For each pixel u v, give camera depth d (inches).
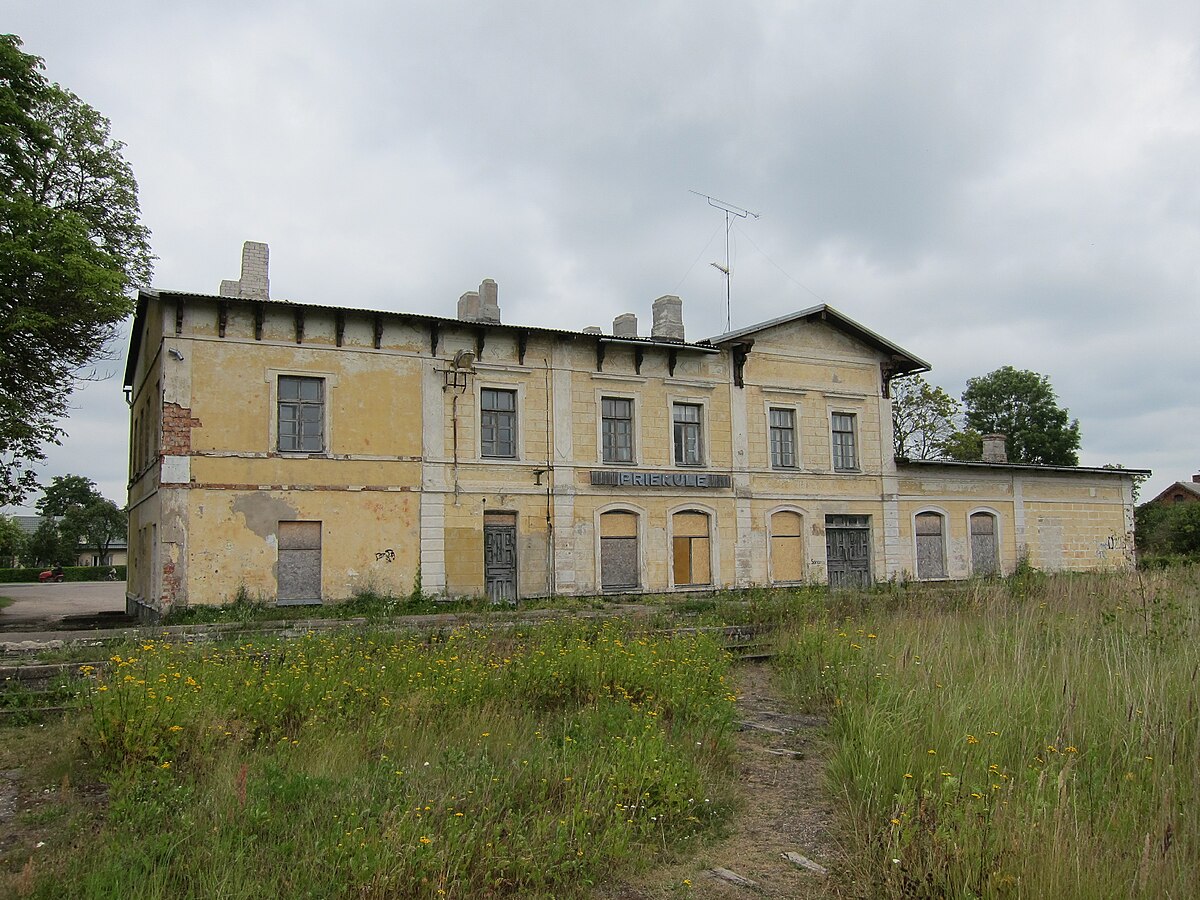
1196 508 1348.4
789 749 354.0
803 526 978.7
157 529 714.2
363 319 772.0
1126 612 495.5
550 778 272.4
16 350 845.8
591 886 221.5
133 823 244.1
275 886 204.4
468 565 796.6
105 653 475.8
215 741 309.3
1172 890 191.2
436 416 797.2
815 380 1006.4
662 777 273.3
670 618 644.1
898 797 242.8
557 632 513.3
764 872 233.6
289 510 730.8
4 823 260.8
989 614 542.0
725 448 938.7
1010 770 268.7
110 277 756.0
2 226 748.0
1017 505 1144.2
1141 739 276.1
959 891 196.4
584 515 854.5
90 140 911.0
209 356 718.5
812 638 509.0
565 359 861.8
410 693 370.3
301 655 432.8
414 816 238.4
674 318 940.6
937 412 1674.5
